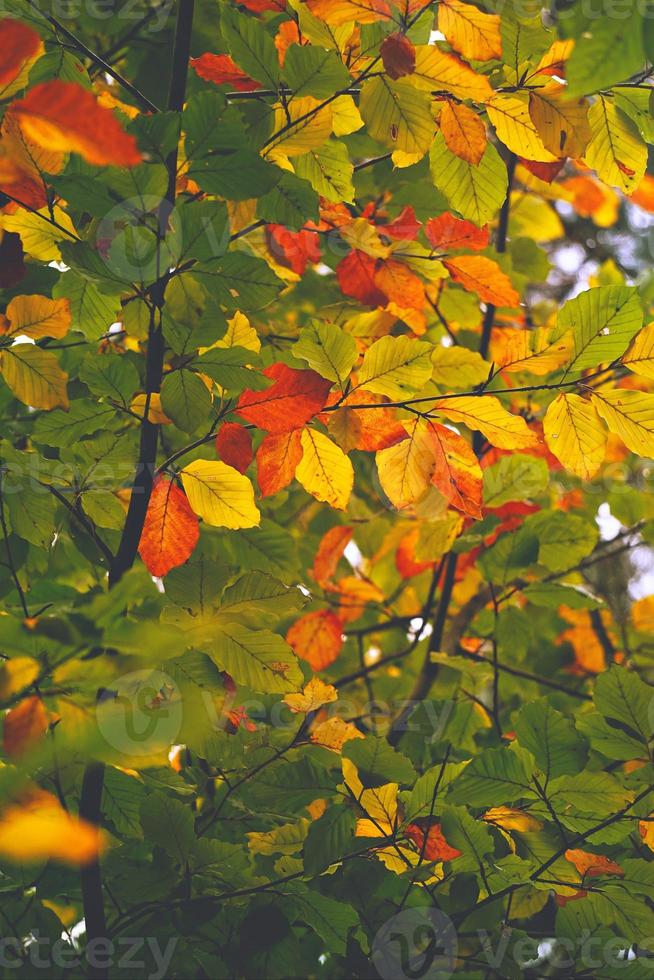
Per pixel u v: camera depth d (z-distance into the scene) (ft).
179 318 6.09
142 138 5.89
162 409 6.20
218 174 5.94
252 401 6.27
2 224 6.18
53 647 5.64
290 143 6.24
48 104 5.20
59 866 6.34
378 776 6.42
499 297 6.88
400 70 6.11
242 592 6.19
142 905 6.39
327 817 6.40
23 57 5.36
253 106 6.25
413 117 6.21
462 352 6.82
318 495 6.39
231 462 6.29
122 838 6.64
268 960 6.45
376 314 6.96
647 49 5.45
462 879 6.45
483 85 6.16
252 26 6.08
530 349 6.26
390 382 6.29
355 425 6.33
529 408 7.52
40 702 5.60
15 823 5.42
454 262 6.85
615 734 6.30
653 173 7.36
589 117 6.24
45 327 6.26
